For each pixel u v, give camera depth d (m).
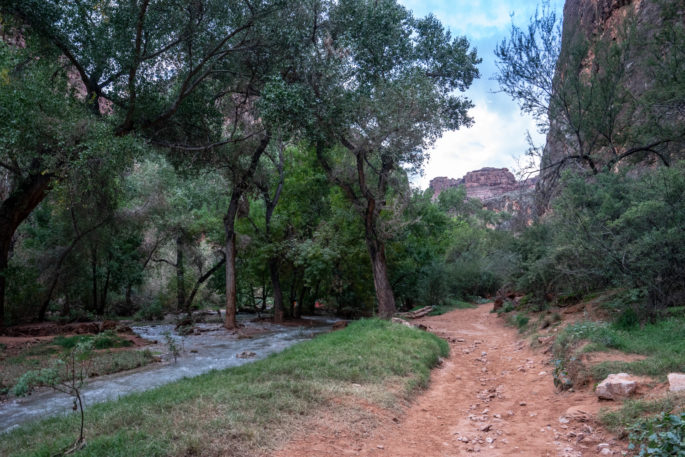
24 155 15.14
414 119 17.95
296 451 5.17
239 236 27.69
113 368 12.44
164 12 17.67
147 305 35.97
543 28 19.55
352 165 21.77
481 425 6.54
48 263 26.03
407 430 6.42
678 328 8.70
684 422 4.41
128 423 5.66
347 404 6.85
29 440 5.63
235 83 23.00
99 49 17.31
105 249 29.05
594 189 13.02
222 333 21.72
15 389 5.73
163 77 20.05
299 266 28.41
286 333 21.47
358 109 18.12
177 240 34.81
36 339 17.17
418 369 9.70
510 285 23.62
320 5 19.25
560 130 20.77
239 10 18.50
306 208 29.89
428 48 20.72
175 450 4.69
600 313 12.09
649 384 6.34
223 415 5.82
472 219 69.12
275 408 6.25
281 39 18.84
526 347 12.54
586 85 19.36
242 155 24.86
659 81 15.77
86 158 14.56
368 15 19.28
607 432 5.59
